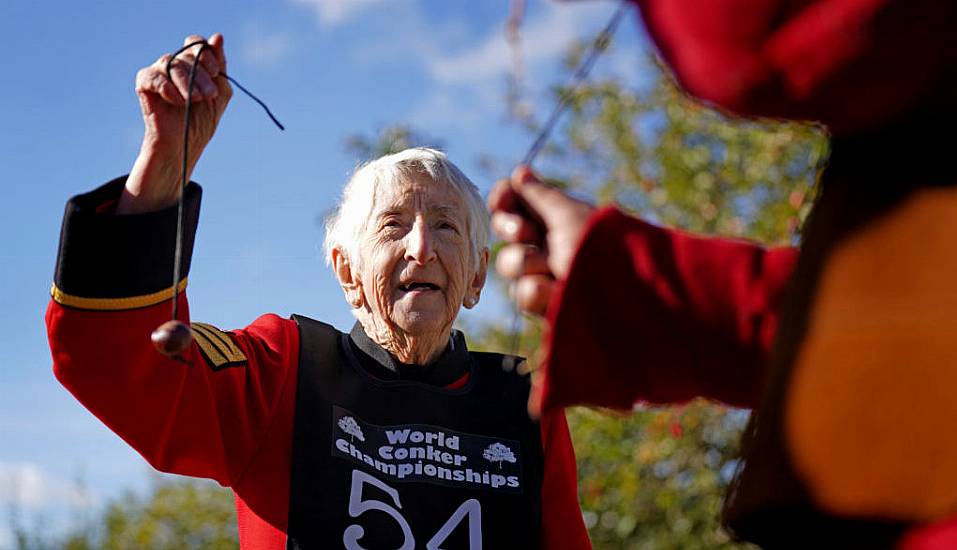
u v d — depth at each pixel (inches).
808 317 41.7
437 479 92.9
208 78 72.9
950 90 39.7
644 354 51.5
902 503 37.8
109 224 73.3
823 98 39.2
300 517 88.4
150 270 74.9
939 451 37.3
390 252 99.1
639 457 256.7
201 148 75.0
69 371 77.6
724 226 263.6
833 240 41.9
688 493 252.5
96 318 75.0
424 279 98.6
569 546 96.9
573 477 100.0
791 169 257.8
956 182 39.9
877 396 38.7
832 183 43.1
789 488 40.5
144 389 80.0
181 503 389.4
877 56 37.7
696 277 51.3
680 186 268.8
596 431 264.5
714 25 39.2
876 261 40.3
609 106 280.1
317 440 91.4
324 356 96.9
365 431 93.4
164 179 74.4
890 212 40.6
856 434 38.9
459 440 95.5
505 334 287.3
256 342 95.8
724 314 51.0
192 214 76.3
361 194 103.2
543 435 98.7
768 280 50.9
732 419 255.4
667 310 51.3
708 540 245.8
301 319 100.4
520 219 53.6
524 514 94.2
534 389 53.3
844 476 39.0
